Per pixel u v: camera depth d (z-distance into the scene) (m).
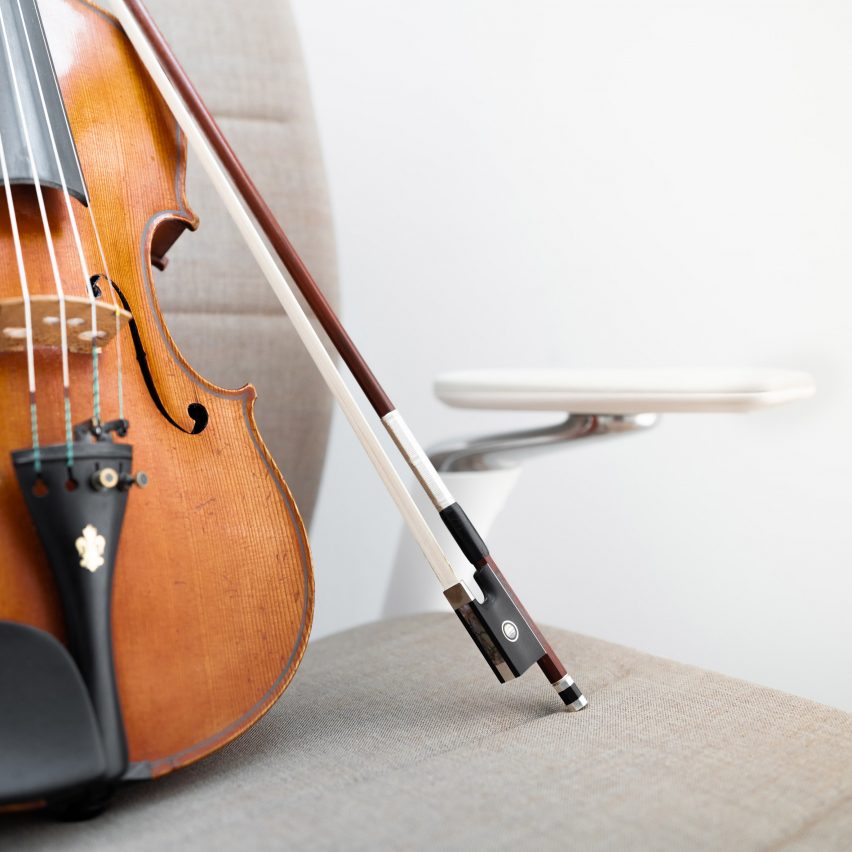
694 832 0.55
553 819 0.55
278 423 0.90
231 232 0.89
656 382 0.74
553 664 0.65
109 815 0.57
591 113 1.14
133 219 0.70
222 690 0.59
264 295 0.90
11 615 0.56
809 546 1.09
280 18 0.91
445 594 0.65
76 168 0.66
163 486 0.61
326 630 1.17
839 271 1.06
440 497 0.66
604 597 1.18
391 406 0.68
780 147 1.08
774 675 1.12
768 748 0.61
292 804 0.57
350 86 1.12
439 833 0.55
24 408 0.60
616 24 1.12
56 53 0.71
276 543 0.63
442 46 1.14
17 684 0.54
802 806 0.57
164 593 0.59
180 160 0.73
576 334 1.16
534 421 1.19
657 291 1.13
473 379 0.79
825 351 1.07
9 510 0.57
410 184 1.14
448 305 1.17
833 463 1.08
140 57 0.74
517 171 1.16
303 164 0.90
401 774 0.59
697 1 1.09
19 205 0.64
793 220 1.08
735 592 1.13
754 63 1.08
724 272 1.11
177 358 0.66
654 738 0.62
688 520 1.14
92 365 0.62
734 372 0.75
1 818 0.57
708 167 1.10
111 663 0.56
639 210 1.13
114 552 0.58
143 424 0.62
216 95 0.88
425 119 1.14
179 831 0.56
